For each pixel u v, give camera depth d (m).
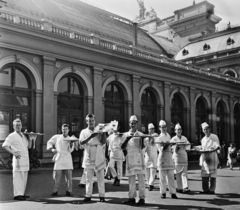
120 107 26.27
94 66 23.58
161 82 29.53
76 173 15.34
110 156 11.95
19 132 8.70
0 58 18.67
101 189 8.24
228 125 37.62
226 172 17.97
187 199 8.71
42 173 14.88
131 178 8.02
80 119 23.11
